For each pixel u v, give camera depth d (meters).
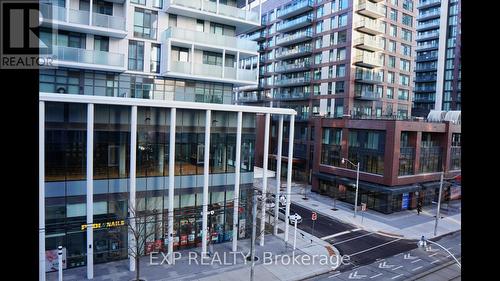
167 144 22.09
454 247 26.91
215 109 22.38
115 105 20.28
